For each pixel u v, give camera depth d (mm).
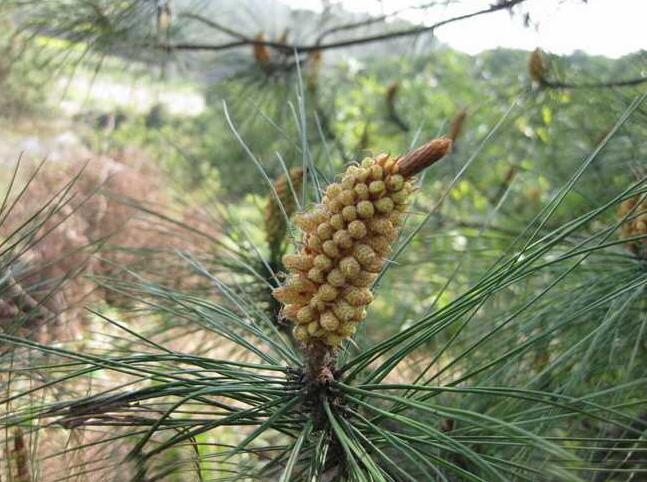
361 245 149
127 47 394
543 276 284
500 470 167
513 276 160
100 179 556
